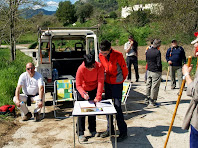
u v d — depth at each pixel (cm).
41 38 650
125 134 441
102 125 524
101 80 416
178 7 1391
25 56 1914
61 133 480
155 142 434
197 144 279
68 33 713
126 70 438
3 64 1129
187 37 1534
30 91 555
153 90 629
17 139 453
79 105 395
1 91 690
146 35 2748
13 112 576
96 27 701
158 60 605
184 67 298
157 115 578
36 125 524
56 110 632
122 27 3278
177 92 804
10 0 1266
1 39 1417
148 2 1839
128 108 643
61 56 849
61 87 614
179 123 522
